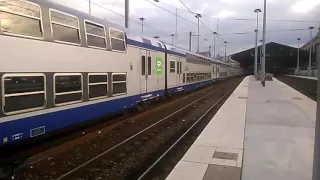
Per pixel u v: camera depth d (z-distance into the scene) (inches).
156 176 270.7
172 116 597.3
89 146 366.0
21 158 305.1
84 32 386.6
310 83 1296.8
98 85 420.8
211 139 362.0
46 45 316.5
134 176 274.2
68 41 354.3
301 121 465.4
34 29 301.6
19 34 281.7
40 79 308.5
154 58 676.7
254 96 908.6
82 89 381.1
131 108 578.9
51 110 324.2
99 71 422.9
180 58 919.7
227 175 241.3
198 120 538.6
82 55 381.1
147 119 559.8
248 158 278.8
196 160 280.8
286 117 505.7
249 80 2140.7
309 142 334.3
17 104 278.7
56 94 331.9
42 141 368.2
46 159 311.6
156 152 349.7
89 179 263.9
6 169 270.1
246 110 602.5
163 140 407.2
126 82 516.7
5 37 266.2
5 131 265.6
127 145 377.1
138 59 576.1
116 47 477.7
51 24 325.4
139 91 585.6
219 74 1940.2
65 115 347.9
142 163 310.0
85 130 447.2
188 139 410.0
